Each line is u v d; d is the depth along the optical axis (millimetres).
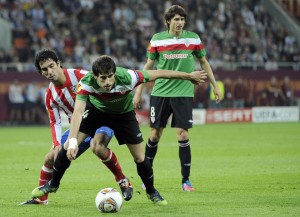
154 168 47375
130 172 45531
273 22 140625
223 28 131125
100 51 116062
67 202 32062
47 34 114312
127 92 28984
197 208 29984
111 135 31125
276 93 119750
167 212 28953
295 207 30125
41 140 74750
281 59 132000
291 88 121188
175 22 38000
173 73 29000
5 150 62438
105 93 28688
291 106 119812
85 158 54125
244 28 133250
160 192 35656
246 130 90625
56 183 30531
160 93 38344
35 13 116188
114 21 123438
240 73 116938
